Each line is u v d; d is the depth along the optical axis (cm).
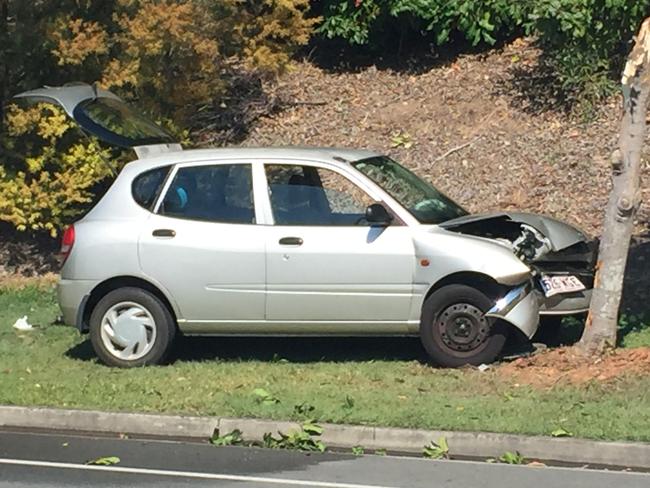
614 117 1599
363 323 1006
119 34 1443
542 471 768
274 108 1752
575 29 1314
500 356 1017
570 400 888
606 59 1617
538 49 1759
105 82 1409
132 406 902
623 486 731
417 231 995
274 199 1026
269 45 1616
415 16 1777
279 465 786
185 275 1021
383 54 1859
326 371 1006
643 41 951
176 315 1031
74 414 895
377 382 961
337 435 841
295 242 1007
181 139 1527
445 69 1788
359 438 837
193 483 745
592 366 973
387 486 733
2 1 1417
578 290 1032
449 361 995
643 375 941
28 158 1430
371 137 1658
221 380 975
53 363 1061
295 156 1038
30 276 1473
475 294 983
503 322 986
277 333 1025
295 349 1109
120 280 1039
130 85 1471
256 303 1016
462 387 935
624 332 1084
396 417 847
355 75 1827
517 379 953
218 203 1034
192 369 1020
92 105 1109
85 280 1036
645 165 1492
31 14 1416
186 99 1513
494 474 761
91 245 1036
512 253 986
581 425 820
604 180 1485
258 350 1108
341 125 1694
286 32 1608
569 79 1630
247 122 1727
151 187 1048
